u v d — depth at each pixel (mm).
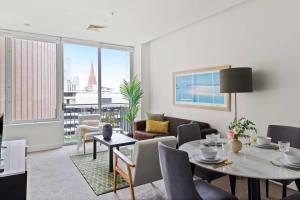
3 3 3229
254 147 2209
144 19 3959
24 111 4707
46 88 4969
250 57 3332
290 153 1793
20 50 4660
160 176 2449
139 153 2232
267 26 3098
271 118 3059
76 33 4793
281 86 2938
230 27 3641
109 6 3367
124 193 2732
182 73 4719
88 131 4594
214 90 3947
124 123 6289
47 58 4984
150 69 5902
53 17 3811
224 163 1718
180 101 4809
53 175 3311
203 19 4141
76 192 2766
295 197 1732
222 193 1765
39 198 2609
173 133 4555
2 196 1806
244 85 2965
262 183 3049
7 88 4523
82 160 4004
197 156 1894
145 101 5926
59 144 5000
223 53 3775
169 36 5133
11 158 2258
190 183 1469
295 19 2787
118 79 6031
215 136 2410
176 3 3277
